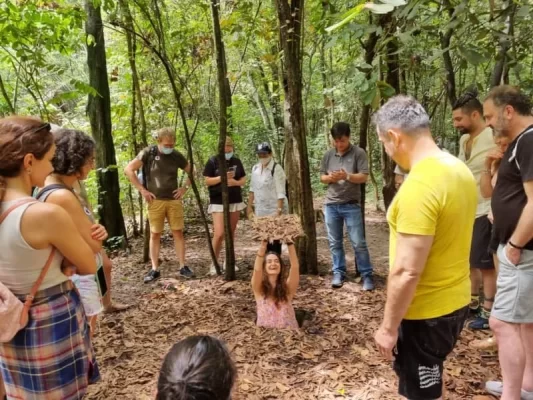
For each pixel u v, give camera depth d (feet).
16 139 5.17
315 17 15.03
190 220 26.61
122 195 23.94
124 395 8.69
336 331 11.24
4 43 14.26
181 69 20.77
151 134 22.54
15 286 5.36
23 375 5.59
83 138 7.72
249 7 18.30
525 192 7.08
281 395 8.55
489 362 9.35
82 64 28.63
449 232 5.71
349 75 10.33
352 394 8.51
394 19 11.46
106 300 12.72
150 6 17.43
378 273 16.07
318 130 39.75
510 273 7.18
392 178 16.29
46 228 5.25
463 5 9.30
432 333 6.05
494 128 7.53
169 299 13.84
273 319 11.67
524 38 11.49
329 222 14.53
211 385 3.51
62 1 14.64
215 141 26.55
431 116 23.62
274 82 26.84
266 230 11.81
